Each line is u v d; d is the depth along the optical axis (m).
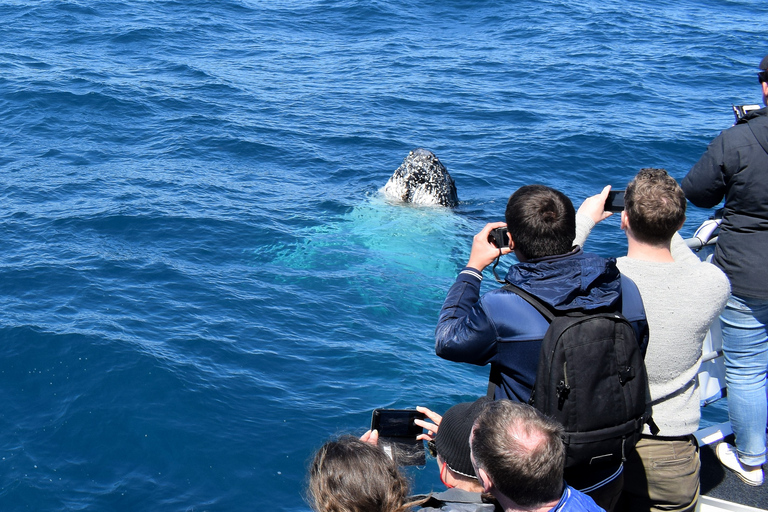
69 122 14.73
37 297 8.09
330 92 17.86
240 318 8.03
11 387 6.54
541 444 2.65
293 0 27.59
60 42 20.48
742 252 4.06
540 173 13.50
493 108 17.05
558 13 27.22
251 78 18.62
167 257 9.38
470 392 7.07
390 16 25.94
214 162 13.30
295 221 10.99
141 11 24.44
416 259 10.21
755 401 4.25
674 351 3.45
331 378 7.09
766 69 3.98
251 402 6.57
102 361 6.90
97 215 10.47
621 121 16.16
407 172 12.44
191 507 5.35
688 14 28.33
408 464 3.52
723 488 4.43
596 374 3.04
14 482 5.46
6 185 11.48
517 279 3.27
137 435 6.04
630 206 3.53
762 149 3.89
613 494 3.28
